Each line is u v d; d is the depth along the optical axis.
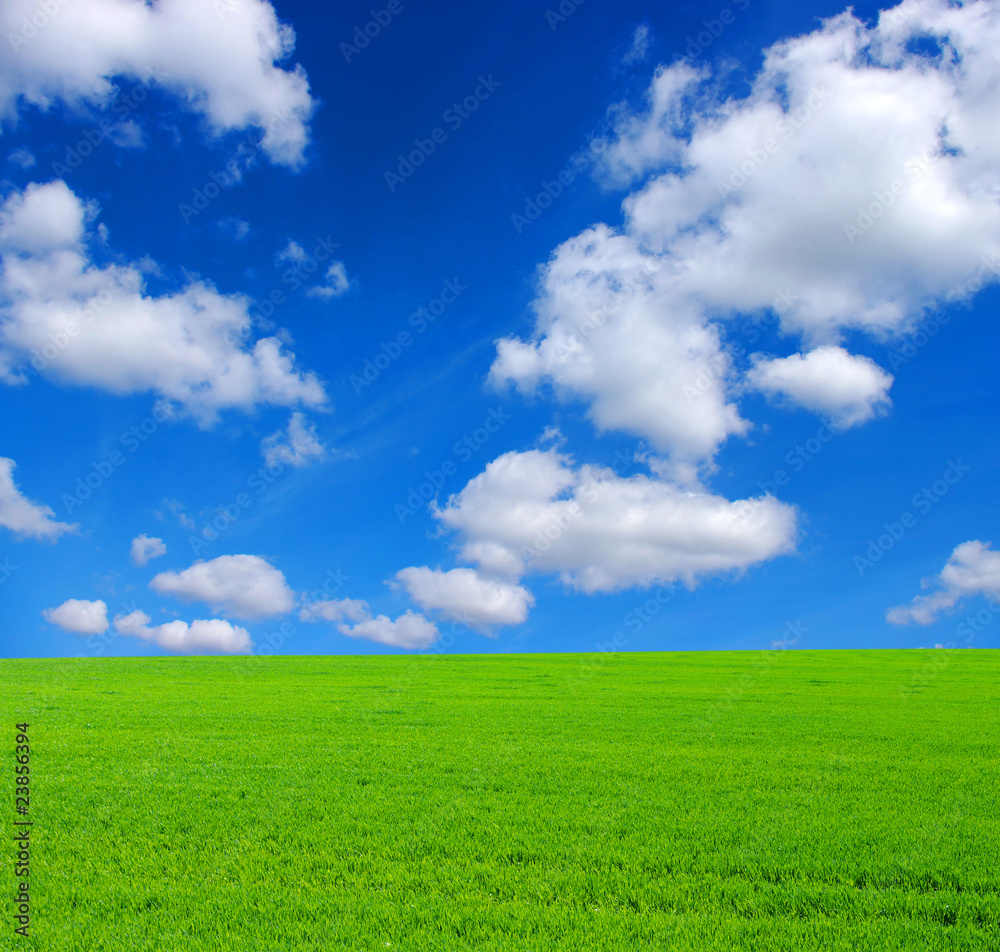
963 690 32.94
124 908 7.88
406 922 7.53
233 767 14.84
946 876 8.86
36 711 23.23
